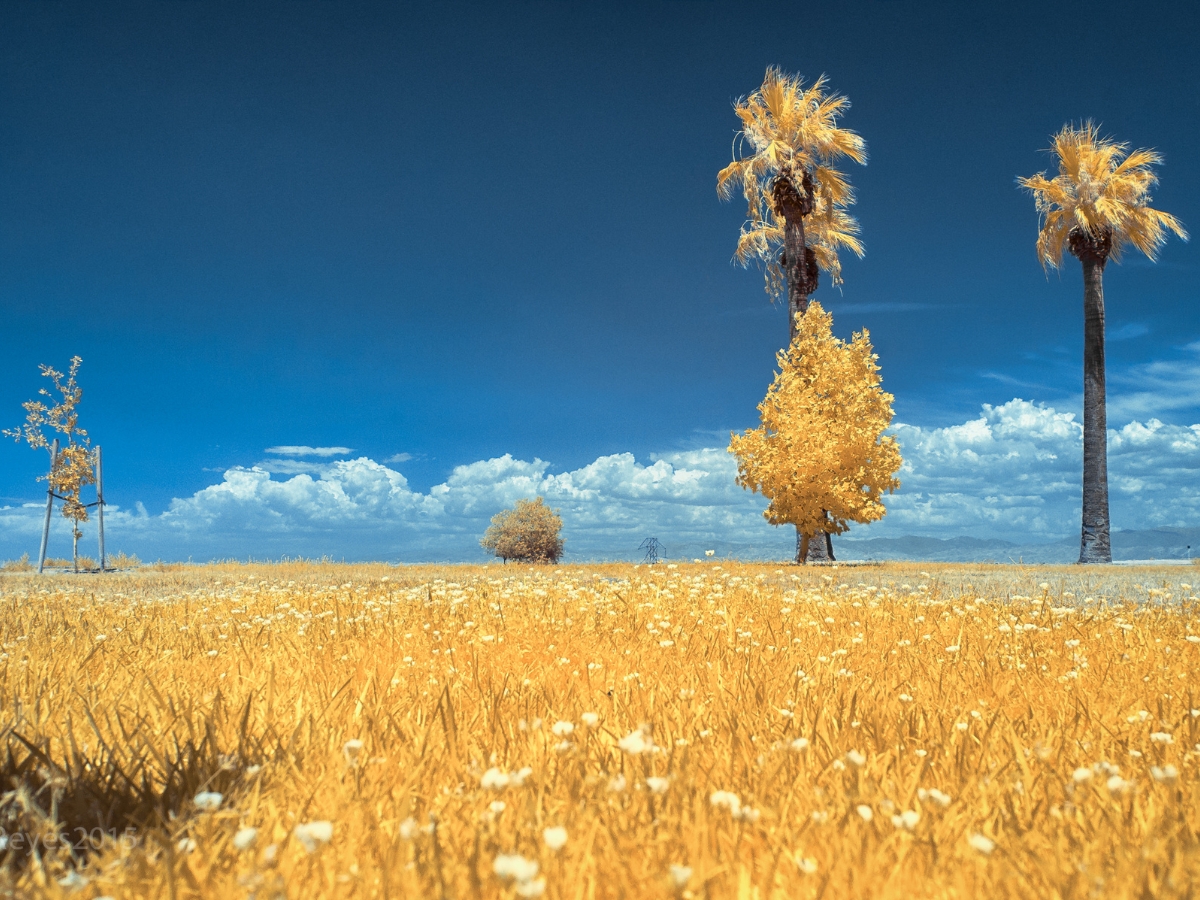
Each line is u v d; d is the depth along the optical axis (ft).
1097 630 16.49
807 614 19.58
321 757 7.04
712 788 6.18
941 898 4.35
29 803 5.51
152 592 36.29
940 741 7.58
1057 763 6.82
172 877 4.34
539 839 4.96
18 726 7.80
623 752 6.80
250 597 27.30
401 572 49.67
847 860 4.74
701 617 18.92
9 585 43.86
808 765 6.75
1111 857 4.82
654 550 101.76
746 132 81.10
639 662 12.41
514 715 8.68
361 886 4.48
